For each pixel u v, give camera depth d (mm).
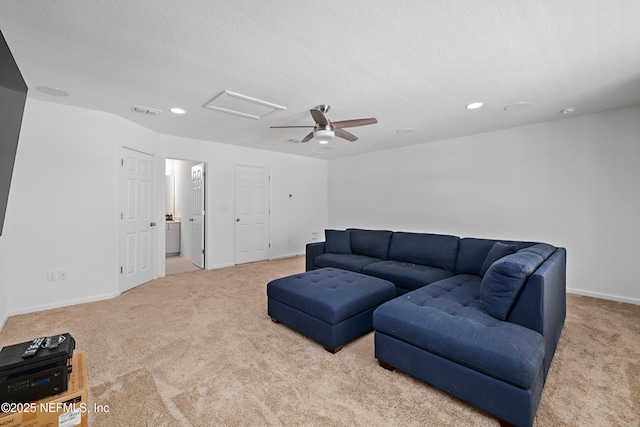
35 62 2104
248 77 2367
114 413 1485
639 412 1481
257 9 1545
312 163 6445
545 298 1642
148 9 1533
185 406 1545
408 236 3652
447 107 3117
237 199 5203
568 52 2002
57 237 3016
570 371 1852
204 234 4844
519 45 1915
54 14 1565
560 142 3566
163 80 2414
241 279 4207
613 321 2643
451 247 3225
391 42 1880
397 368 1821
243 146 5230
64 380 1168
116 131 3396
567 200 3531
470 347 1480
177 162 6473
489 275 1820
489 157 4164
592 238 3375
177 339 2311
